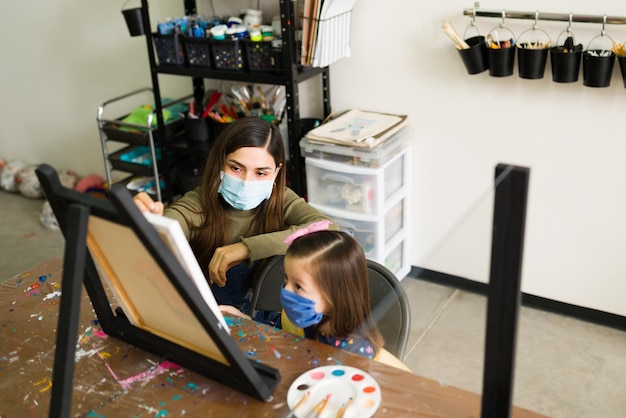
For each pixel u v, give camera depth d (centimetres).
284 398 117
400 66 272
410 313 118
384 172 267
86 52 368
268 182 177
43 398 125
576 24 231
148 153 328
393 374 118
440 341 112
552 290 271
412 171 286
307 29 250
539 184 260
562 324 260
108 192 96
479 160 269
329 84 291
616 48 222
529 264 273
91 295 134
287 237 176
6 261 339
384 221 274
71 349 105
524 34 242
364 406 112
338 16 254
